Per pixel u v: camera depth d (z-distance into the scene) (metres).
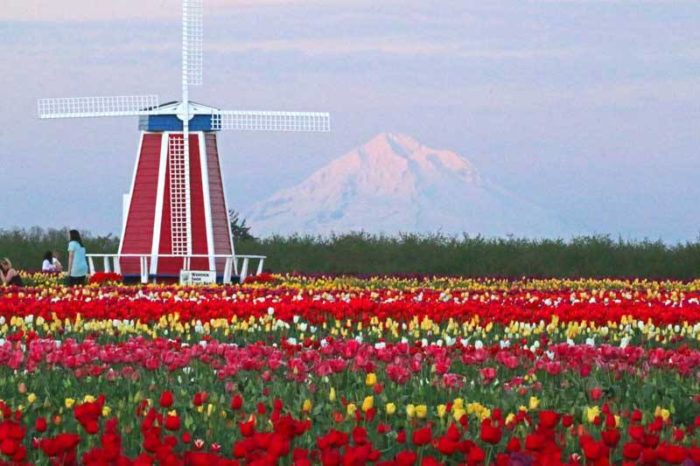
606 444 18.11
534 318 40.41
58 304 41.16
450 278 89.44
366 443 17.91
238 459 18.22
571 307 41.00
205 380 27.16
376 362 28.62
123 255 80.69
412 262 100.62
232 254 83.44
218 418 22.52
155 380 27.47
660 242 100.94
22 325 38.44
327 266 101.31
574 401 25.20
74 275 66.50
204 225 82.75
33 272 90.38
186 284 70.19
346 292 56.00
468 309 40.53
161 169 82.88
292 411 23.30
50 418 22.59
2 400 24.19
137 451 20.50
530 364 29.17
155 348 29.42
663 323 39.81
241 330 39.16
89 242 106.88
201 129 83.19
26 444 21.16
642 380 27.12
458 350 30.88
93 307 40.94
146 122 83.25
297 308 40.31
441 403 24.73
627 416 22.94
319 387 26.22
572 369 27.94
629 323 39.47
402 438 19.14
